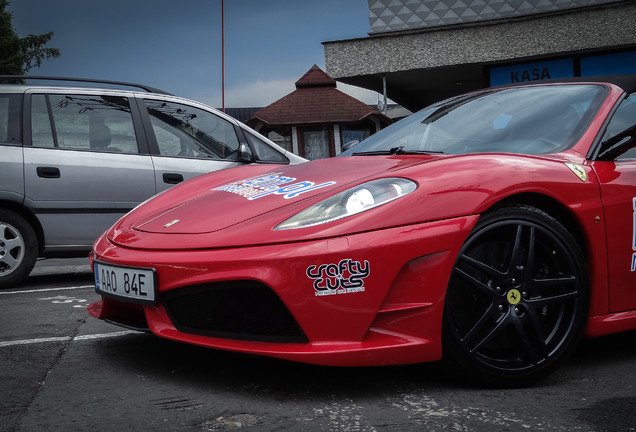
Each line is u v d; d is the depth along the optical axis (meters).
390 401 1.93
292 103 20.22
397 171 2.13
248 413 1.84
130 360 2.41
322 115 19.78
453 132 2.74
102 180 4.68
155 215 2.54
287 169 2.71
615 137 2.38
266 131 20.23
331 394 2.00
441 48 12.59
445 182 2.04
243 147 4.82
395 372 2.22
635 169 2.42
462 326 2.05
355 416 1.81
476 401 1.93
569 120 2.51
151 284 2.13
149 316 2.19
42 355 2.50
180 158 4.94
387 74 13.27
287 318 1.96
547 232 2.12
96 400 1.96
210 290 2.04
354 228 1.93
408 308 1.95
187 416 1.82
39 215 4.54
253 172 2.90
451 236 1.98
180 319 2.14
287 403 1.92
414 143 2.80
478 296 2.07
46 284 4.70
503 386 2.06
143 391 2.04
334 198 2.06
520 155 2.25
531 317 2.10
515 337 2.12
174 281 2.08
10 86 4.61
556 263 2.17
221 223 2.17
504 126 2.63
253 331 2.02
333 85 20.75
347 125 20.05
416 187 2.02
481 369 2.03
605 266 2.27
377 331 1.95
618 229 2.30
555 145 2.42
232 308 2.04
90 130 4.75
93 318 3.24
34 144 4.57
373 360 1.92
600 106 2.52
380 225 1.94
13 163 4.47
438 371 2.23
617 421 1.76
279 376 2.18
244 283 1.97
